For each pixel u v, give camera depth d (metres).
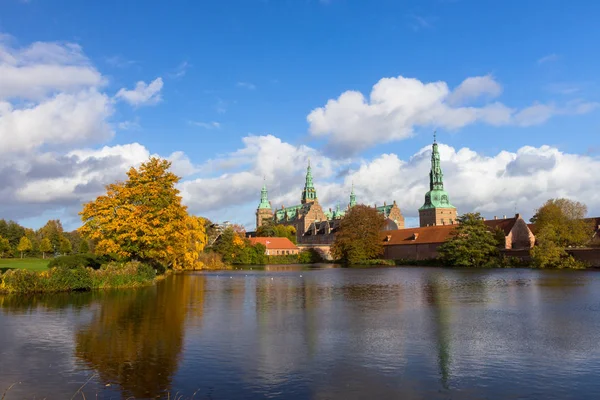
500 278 67.25
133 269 51.47
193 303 38.22
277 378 18.11
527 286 53.75
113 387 17.16
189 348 22.45
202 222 109.50
